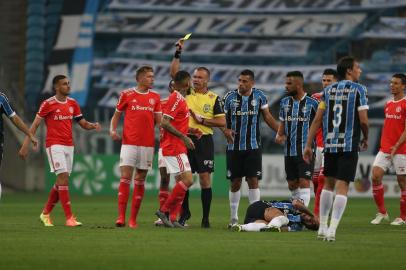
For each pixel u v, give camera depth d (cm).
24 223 4850
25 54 11850
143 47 11994
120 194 4475
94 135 10694
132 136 4422
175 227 4425
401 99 5103
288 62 11756
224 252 3128
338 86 3522
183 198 4406
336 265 2766
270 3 12062
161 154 4425
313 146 4781
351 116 3488
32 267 2680
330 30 11812
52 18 12044
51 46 11919
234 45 11900
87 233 3981
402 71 11475
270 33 11925
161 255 3020
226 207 7138
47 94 11575
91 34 11988
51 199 4638
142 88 4462
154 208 6869
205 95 4538
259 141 4662
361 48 11681
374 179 5131
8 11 12012
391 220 5562
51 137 4534
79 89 11625
